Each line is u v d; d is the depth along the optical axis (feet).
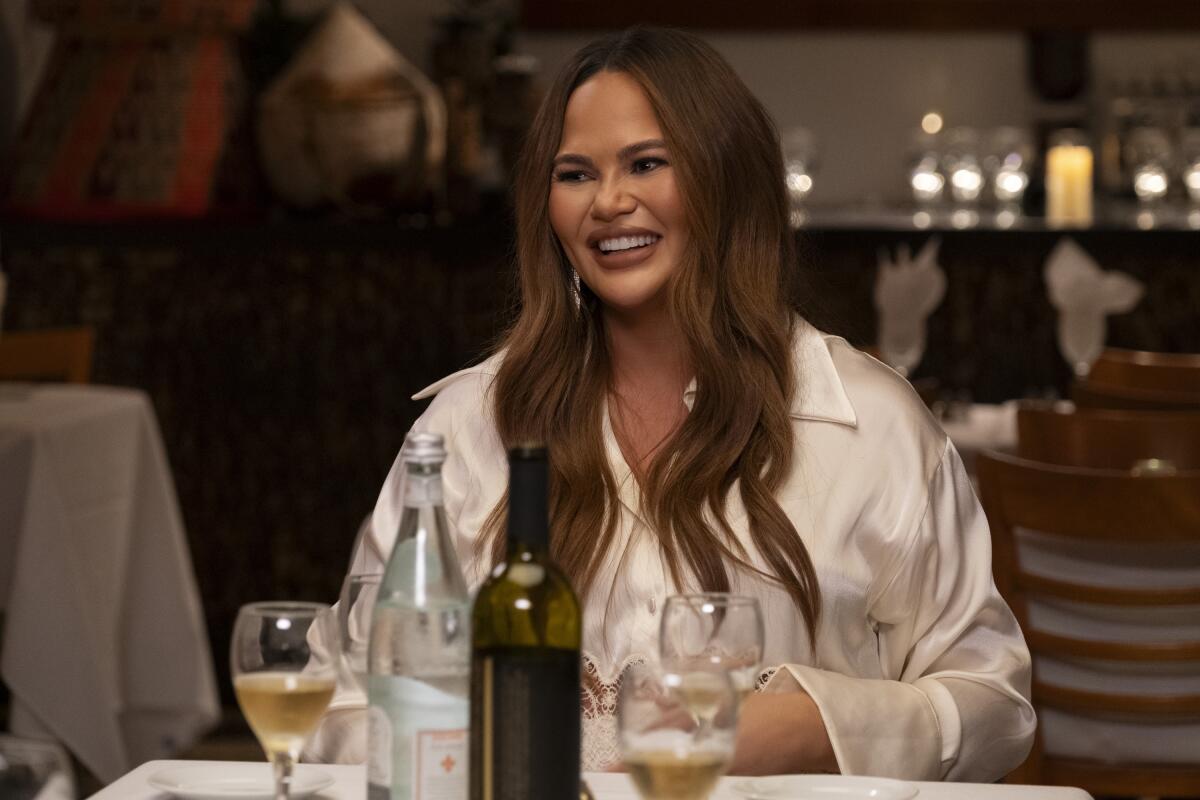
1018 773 28.76
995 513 28.71
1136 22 72.08
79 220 53.62
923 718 16.49
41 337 46.65
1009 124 73.26
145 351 54.24
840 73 73.51
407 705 11.64
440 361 54.08
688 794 11.75
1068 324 50.03
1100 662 28.94
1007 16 72.28
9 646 36.24
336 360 54.29
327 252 53.78
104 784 36.52
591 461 18.21
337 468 54.70
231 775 14.17
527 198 19.01
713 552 17.52
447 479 19.22
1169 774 28.58
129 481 41.52
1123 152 67.51
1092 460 34.50
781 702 16.14
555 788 11.39
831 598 17.78
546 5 71.92
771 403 18.07
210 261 53.93
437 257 53.78
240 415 54.49
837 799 13.60
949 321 57.00
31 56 61.31
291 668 12.51
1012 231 56.54
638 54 18.35
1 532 36.76
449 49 57.98
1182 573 29.19
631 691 11.85
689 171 17.98
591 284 18.40
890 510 18.06
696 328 18.07
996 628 18.35
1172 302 57.00
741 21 72.59
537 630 11.44
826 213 64.80
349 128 53.78
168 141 54.54
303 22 59.36
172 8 54.19
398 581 11.82
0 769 11.07
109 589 40.11
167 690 42.73
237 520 54.90
